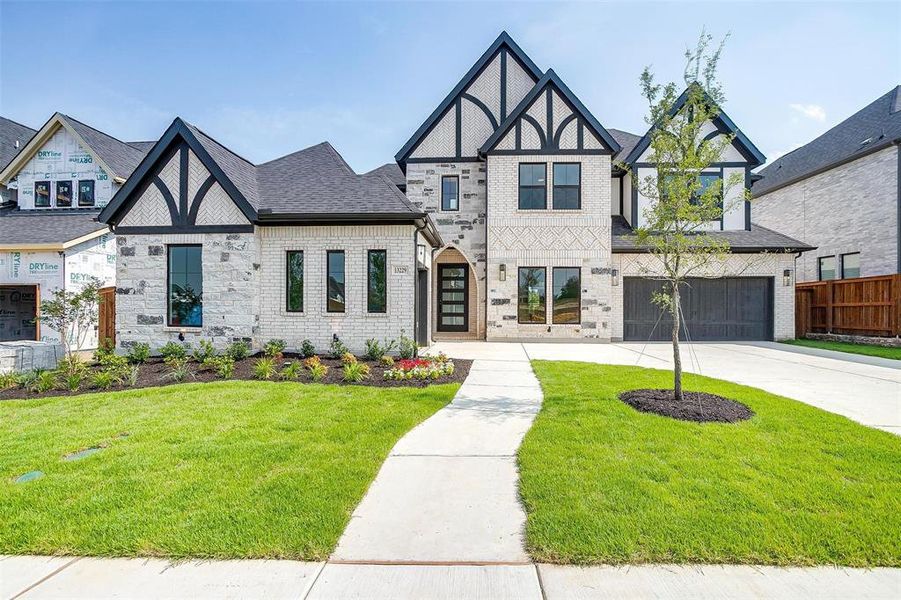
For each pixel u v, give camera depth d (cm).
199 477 386
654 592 249
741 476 383
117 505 338
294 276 1102
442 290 1773
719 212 620
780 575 262
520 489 369
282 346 1072
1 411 609
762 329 1546
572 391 714
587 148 1506
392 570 270
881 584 254
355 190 1145
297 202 1104
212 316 1069
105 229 1477
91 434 503
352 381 796
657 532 298
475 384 795
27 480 386
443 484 386
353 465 414
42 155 1639
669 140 618
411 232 1078
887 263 1562
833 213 1781
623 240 1522
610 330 1501
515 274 1512
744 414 570
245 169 1208
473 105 1625
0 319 1491
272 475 391
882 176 1582
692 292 1546
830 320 1538
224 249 1067
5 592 251
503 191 1520
